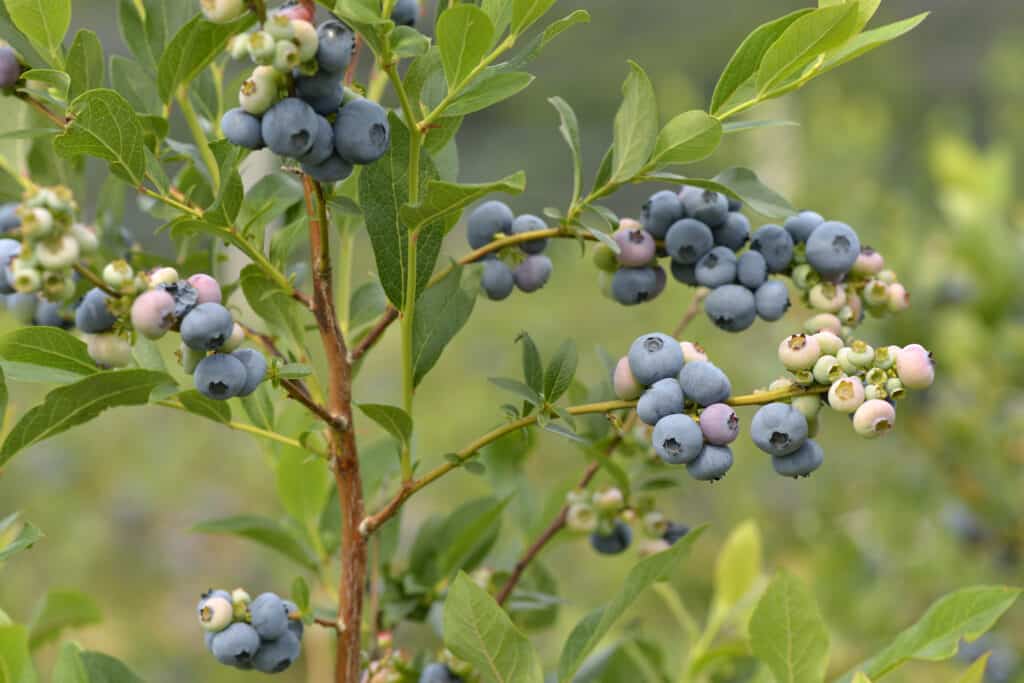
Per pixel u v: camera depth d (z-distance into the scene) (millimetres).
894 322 2119
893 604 2117
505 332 4883
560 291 4977
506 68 1026
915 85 7270
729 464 999
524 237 1061
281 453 1162
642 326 4773
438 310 1059
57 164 1151
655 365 1006
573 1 9016
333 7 985
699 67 8891
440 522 1189
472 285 1078
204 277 992
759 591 1259
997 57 3691
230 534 1170
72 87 1043
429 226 1039
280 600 1044
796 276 1061
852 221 2594
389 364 4711
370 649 1146
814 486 2574
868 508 2314
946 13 7996
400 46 998
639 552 1174
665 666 1229
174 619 3320
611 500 1156
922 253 2170
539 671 1020
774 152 2945
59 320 1101
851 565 2148
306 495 1171
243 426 1062
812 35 1038
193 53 1081
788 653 1042
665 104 3652
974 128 6785
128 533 3648
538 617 1212
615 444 1168
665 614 2826
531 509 1229
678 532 1164
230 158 1024
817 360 1006
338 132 982
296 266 1148
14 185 1146
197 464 4152
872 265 1064
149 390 1026
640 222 1070
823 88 3170
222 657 1038
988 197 2199
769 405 1001
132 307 980
